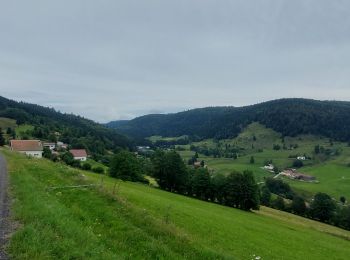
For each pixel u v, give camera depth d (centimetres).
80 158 17950
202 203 9956
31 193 2520
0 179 3189
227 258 2062
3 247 1420
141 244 1933
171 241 2086
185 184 12862
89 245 1609
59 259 1368
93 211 2438
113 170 11544
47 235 1570
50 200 2428
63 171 4325
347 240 8925
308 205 15325
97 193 2936
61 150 18812
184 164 12962
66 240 1564
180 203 7275
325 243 6650
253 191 12000
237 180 12069
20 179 3183
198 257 1981
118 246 1827
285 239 5641
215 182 12519
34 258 1328
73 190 3012
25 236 1528
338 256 5291
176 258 1864
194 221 4447
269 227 7100
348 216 13238
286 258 3862
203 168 12800
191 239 2256
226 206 11794
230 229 4841
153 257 1827
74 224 1880
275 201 15850
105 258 1520
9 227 1691
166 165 12744
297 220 11881
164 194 9706
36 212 1934
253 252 3591
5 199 2320
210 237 3725
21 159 5853
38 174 3834
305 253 4722
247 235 4772
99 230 2048
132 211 2492
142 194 6378
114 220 2261
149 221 2327
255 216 9712
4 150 8294
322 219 14062
